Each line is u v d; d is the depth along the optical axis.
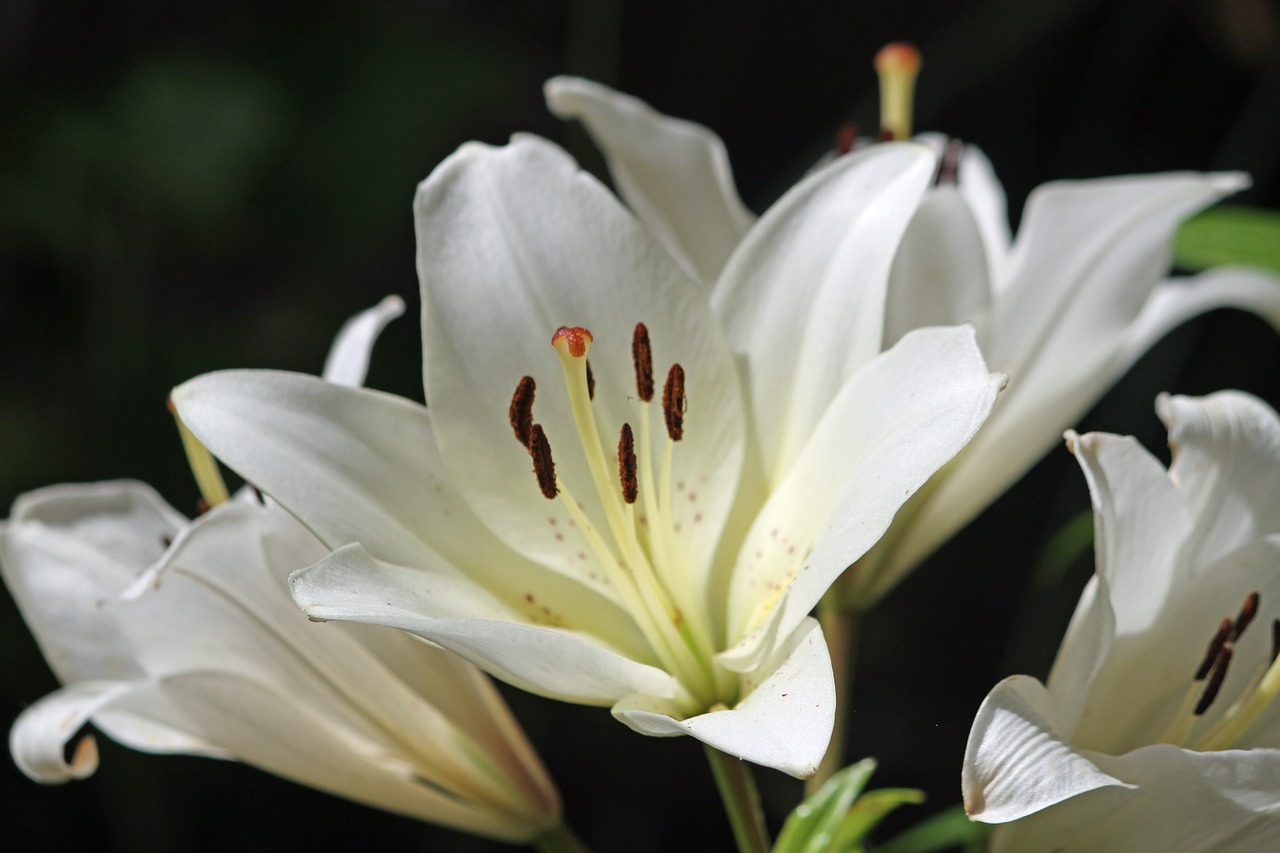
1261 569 0.88
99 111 1.85
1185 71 1.93
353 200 1.87
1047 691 0.84
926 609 1.89
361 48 1.91
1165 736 0.88
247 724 0.92
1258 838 0.85
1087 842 0.86
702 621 0.89
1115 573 0.86
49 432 1.75
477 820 0.94
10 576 0.94
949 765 1.81
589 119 0.97
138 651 0.92
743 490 0.89
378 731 0.93
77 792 1.61
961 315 0.95
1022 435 0.96
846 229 0.88
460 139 1.98
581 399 0.87
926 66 1.94
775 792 1.71
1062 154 1.99
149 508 0.96
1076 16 1.92
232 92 1.85
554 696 0.86
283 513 0.90
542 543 0.89
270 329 1.89
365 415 0.88
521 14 2.05
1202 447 0.87
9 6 1.89
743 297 0.89
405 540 0.87
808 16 1.96
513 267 0.89
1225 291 1.01
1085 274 0.95
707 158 0.98
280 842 1.67
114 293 1.83
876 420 0.85
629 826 1.79
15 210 1.78
